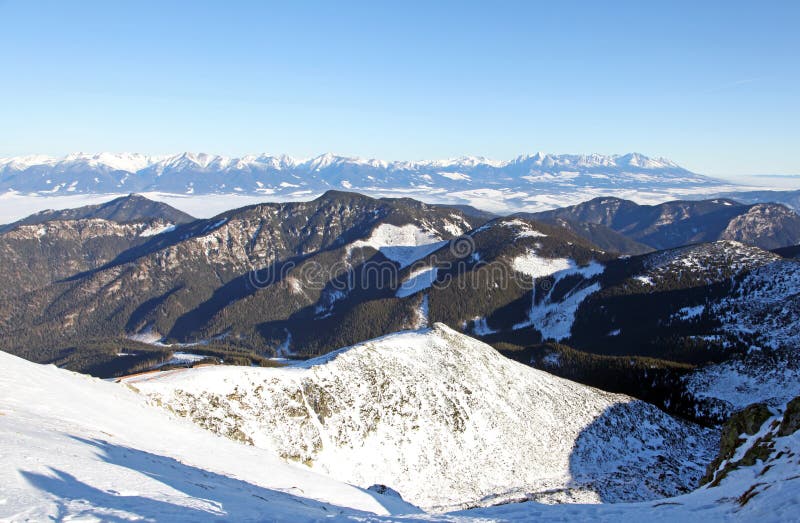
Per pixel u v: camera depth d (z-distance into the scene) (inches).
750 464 1290.6
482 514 1112.2
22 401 1322.6
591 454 3112.7
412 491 2512.3
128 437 1435.8
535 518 1055.6
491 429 3019.2
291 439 2439.7
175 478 1083.3
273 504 1105.4
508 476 2770.7
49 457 892.6
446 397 3097.9
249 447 2028.8
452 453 2787.9
